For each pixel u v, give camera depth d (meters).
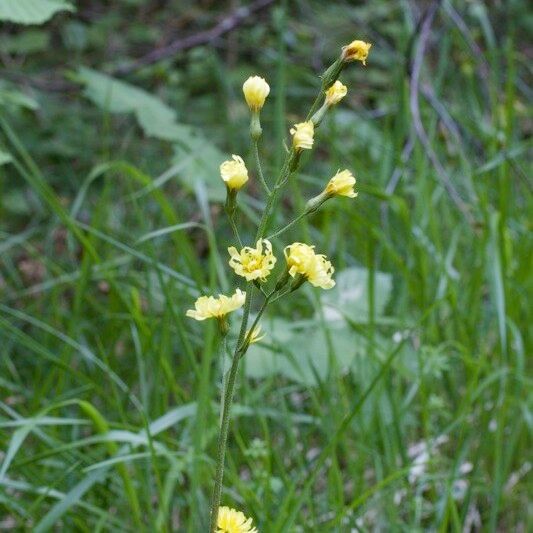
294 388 0.86
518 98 1.62
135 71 1.62
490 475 0.89
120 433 0.69
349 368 0.87
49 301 1.08
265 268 0.48
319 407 0.80
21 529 0.76
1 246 1.04
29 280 1.17
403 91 1.10
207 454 0.82
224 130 1.55
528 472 0.89
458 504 0.86
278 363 0.85
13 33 1.74
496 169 1.17
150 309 0.81
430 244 1.02
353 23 1.79
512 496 0.87
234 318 0.84
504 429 0.90
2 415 0.88
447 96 1.42
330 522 0.70
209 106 1.62
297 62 1.72
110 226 1.19
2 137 1.42
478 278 0.96
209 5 1.92
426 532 0.82
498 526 0.87
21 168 0.82
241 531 0.51
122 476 0.69
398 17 1.80
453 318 0.96
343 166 1.29
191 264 0.83
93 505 0.76
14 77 1.42
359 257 1.15
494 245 0.90
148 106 1.18
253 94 0.50
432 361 0.86
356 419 0.86
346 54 0.50
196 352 0.99
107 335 0.91
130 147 1.50
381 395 0.84
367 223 0.89
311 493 0.76
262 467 0.80
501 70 1.63
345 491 0.86
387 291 0.94
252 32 1.74
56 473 0.81
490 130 1.24
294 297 1.09
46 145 1.45
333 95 0.50
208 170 1.11
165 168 1.46
